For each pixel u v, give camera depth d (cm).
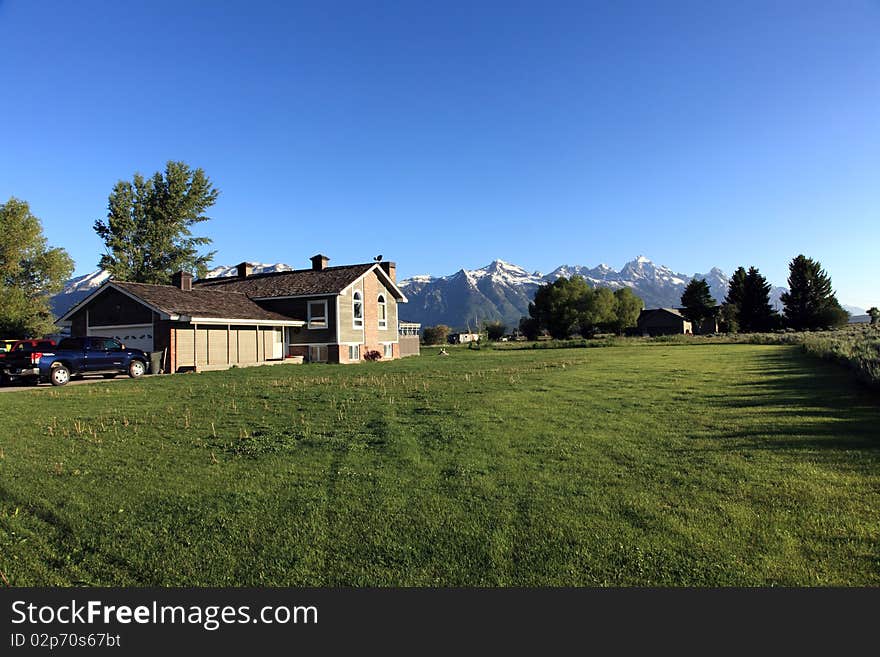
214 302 2928
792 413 1019
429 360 3388
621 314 8906
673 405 1155
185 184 5272
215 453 787
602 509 534
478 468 682
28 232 3922
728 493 573
